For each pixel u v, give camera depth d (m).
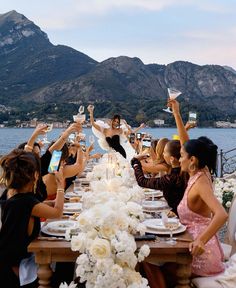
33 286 3.02
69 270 3.94
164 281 3.37
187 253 2.86
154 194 4.99
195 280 3.17
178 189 4.16
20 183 3.02
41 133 4.45
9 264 3.02
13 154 3.08
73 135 7.64
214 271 3.23
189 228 3.37
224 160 10.21
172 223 2.99
